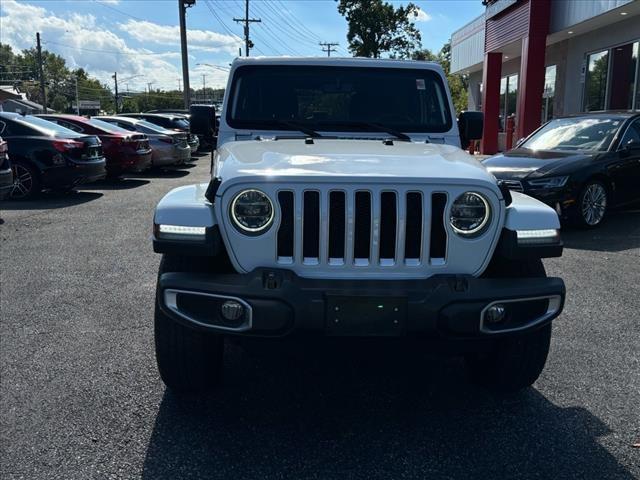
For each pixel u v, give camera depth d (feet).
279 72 15.05
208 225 9.84
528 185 27.20
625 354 13.94
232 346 14.49
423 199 9.84
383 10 143.84
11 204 36.27
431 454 9.95
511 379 11.59
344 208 9.80
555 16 54.03
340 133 14.56
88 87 433.07
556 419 11.08
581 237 26.81
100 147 40.29
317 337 9.87
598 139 29.99
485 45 70.28
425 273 10.02
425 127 14.88
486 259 10.16
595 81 54.19
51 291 18.49
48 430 10.49
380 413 11.36
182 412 11.25
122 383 12.31
